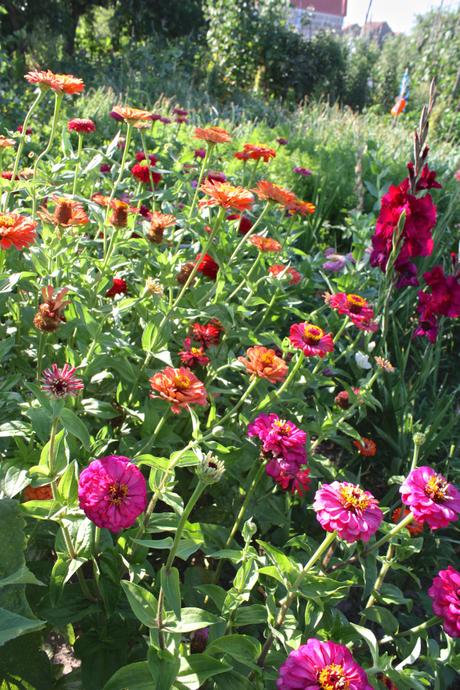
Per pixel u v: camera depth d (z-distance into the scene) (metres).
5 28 17.78
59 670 1.79
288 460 1.86
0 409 1.91
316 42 19.17
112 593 1.69
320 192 6.17
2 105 6.46
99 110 7.07
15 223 1.88
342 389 3.40
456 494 1.59
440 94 15.55
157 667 1.33
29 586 1.77
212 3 17.09
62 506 1.53
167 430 2.16
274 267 2.88
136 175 3.53
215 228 2.27
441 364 4.22
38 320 1.79
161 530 1.62
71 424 1.48
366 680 1.29
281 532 2.35
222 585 2.33
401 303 4.10
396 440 3.24
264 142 7.27
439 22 19.80
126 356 2.34
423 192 4.63
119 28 19.42
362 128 9.30
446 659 1.67
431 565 2.65
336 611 1.87
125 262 2.65
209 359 2.54
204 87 14.23
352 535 1.38
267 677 1.52
